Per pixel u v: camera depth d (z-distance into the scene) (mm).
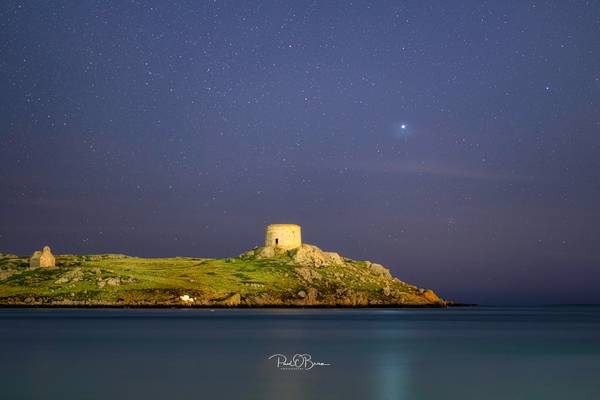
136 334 105375
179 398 47688
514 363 69188
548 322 166250
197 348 83438
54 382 54969
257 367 64938
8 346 85812
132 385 53406
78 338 97688
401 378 57969
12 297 197125
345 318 162125
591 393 50531
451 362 70250
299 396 48688
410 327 130250
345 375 59781
